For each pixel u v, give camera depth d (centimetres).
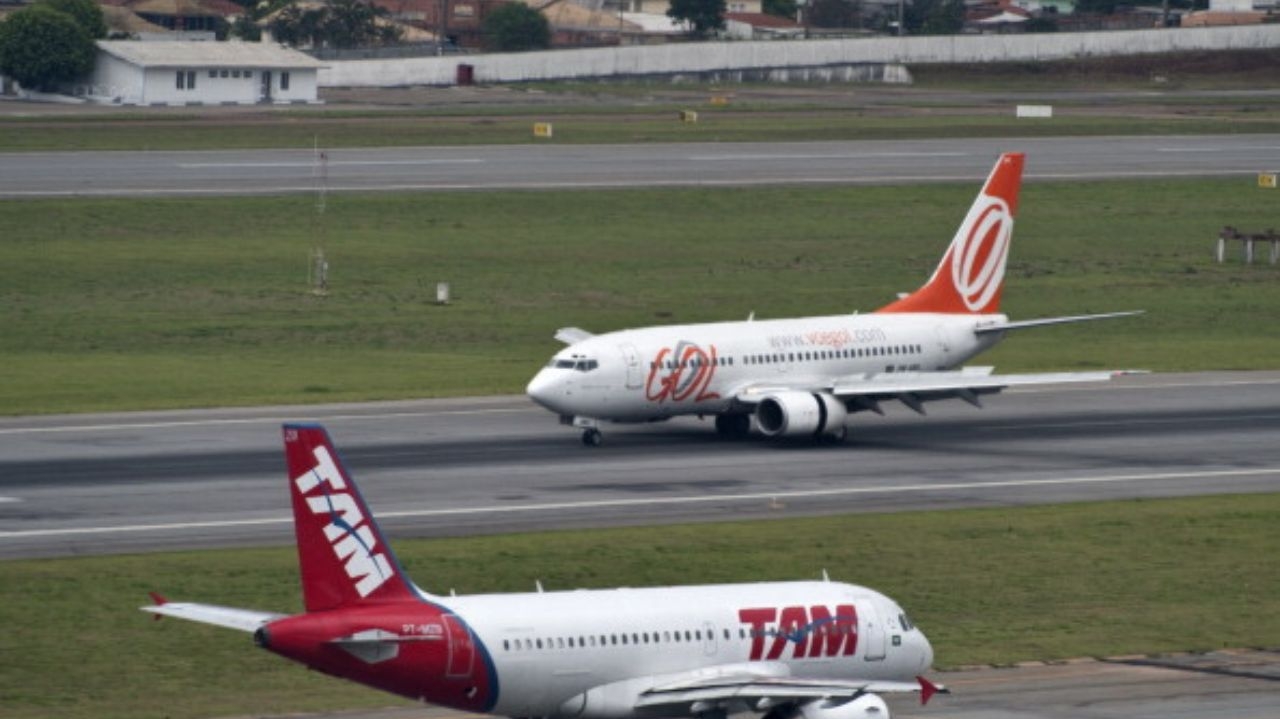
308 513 19675
